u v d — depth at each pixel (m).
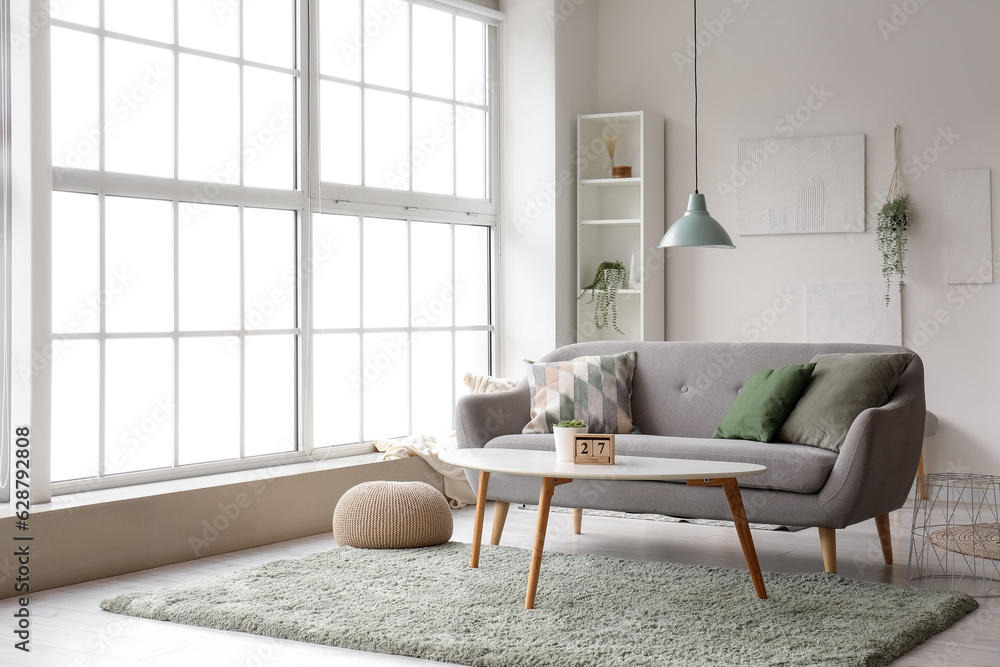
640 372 4.62
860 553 4.12
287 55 5.01
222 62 4.70
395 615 3.09
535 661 2.65
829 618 3.03
